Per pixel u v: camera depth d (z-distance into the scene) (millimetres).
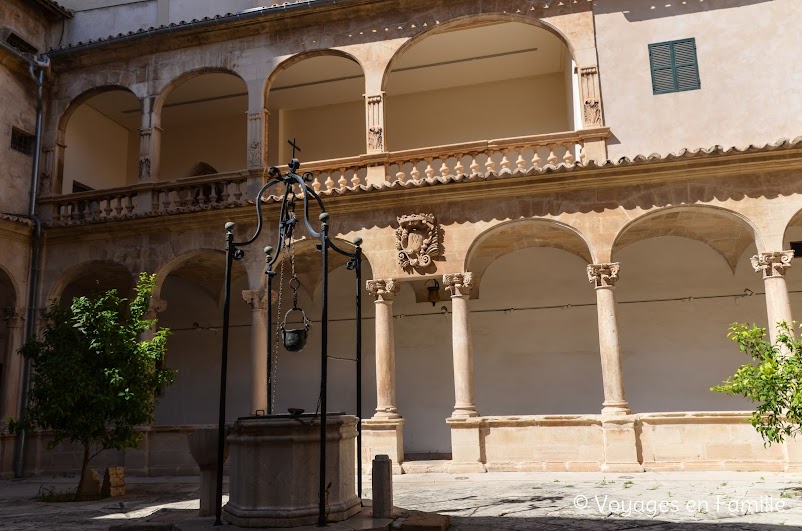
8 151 19031
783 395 10531
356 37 18234
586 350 19359
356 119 23141
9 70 19281
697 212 15617
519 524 8703
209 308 22672
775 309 14367
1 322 21719
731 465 13773
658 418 14305
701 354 18641
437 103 22641
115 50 19812
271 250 10055
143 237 18266
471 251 16109
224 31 19047
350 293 21422
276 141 23391
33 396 13453
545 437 14961
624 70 16719
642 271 19328
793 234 18250
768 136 15852
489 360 19953
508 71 21812
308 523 7812
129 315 13969
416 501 11008
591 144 16297
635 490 11578
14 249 18406
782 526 8211
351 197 16656
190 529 8016
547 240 18312
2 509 11930
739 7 16625
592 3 17203
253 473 7938
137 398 13242
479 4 17578
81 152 22469
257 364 16750
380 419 15664
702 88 16328
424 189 16219
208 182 18516
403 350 20734
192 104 23234
